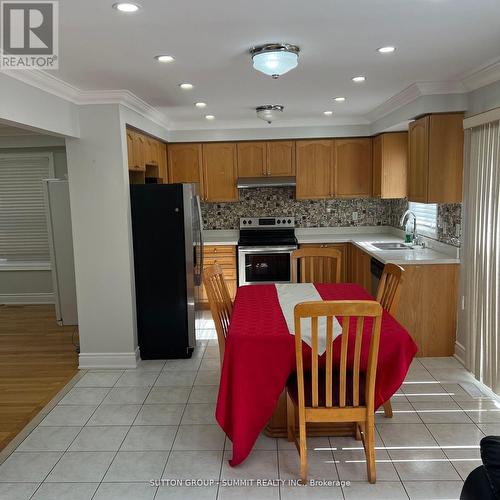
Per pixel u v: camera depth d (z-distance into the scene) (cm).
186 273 410
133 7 198
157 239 407
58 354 443
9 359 432
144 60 281
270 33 238
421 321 406
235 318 284
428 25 232
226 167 582
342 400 234
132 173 466
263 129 570
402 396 336
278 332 254
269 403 250
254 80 342
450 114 376
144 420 312
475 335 360
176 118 523
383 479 242
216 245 575
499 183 314
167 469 256
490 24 231
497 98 327
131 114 409
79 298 399
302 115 529
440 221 440
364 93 403
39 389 366
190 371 395
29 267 622
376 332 223
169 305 414
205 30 229
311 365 243
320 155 578
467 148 372
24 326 534
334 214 620
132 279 402
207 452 272
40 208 613
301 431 237
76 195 386
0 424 312
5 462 267
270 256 565
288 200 618
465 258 384
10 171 607
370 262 468
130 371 397
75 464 263
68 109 357
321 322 271
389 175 526
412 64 309
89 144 379
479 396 334
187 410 325
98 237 390
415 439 279
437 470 249
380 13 214
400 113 436
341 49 270
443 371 378
